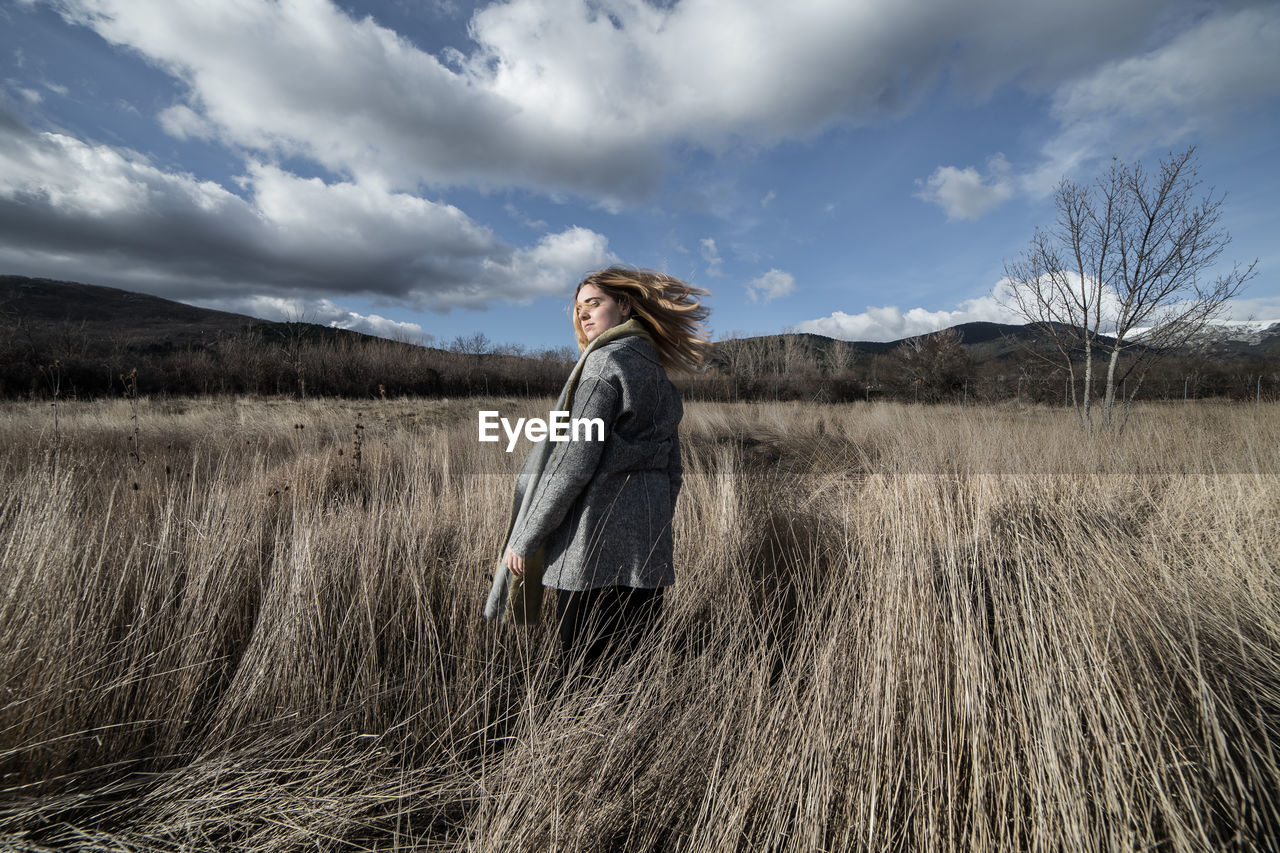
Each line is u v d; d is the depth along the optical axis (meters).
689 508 3.02
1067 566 1.73
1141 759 1.07
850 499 3.56
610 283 1.80
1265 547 2.39
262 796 1.34
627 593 1.69
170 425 8.02
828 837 1.12
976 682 1.23
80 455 4.70
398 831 1.28
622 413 1.60
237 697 1.63
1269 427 6.28
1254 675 1.43
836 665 1.43
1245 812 1.01
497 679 1.86
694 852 1.13
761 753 1.26
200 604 1.85
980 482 3.61
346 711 1.63
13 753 1.31
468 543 2.49
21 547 1.84
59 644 1.56
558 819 1.17
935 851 1.04
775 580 2.40
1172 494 3.48
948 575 1.63
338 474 4.28
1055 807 1.03
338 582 2.16
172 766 1.49
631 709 1.44
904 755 1.20
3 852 1.16
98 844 1.21
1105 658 1.24
